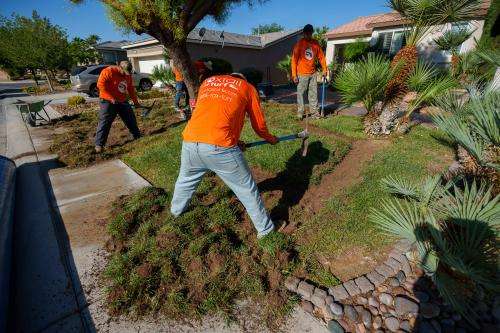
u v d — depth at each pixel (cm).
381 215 234
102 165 487
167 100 1208
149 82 1894
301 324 193
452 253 188
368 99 501
